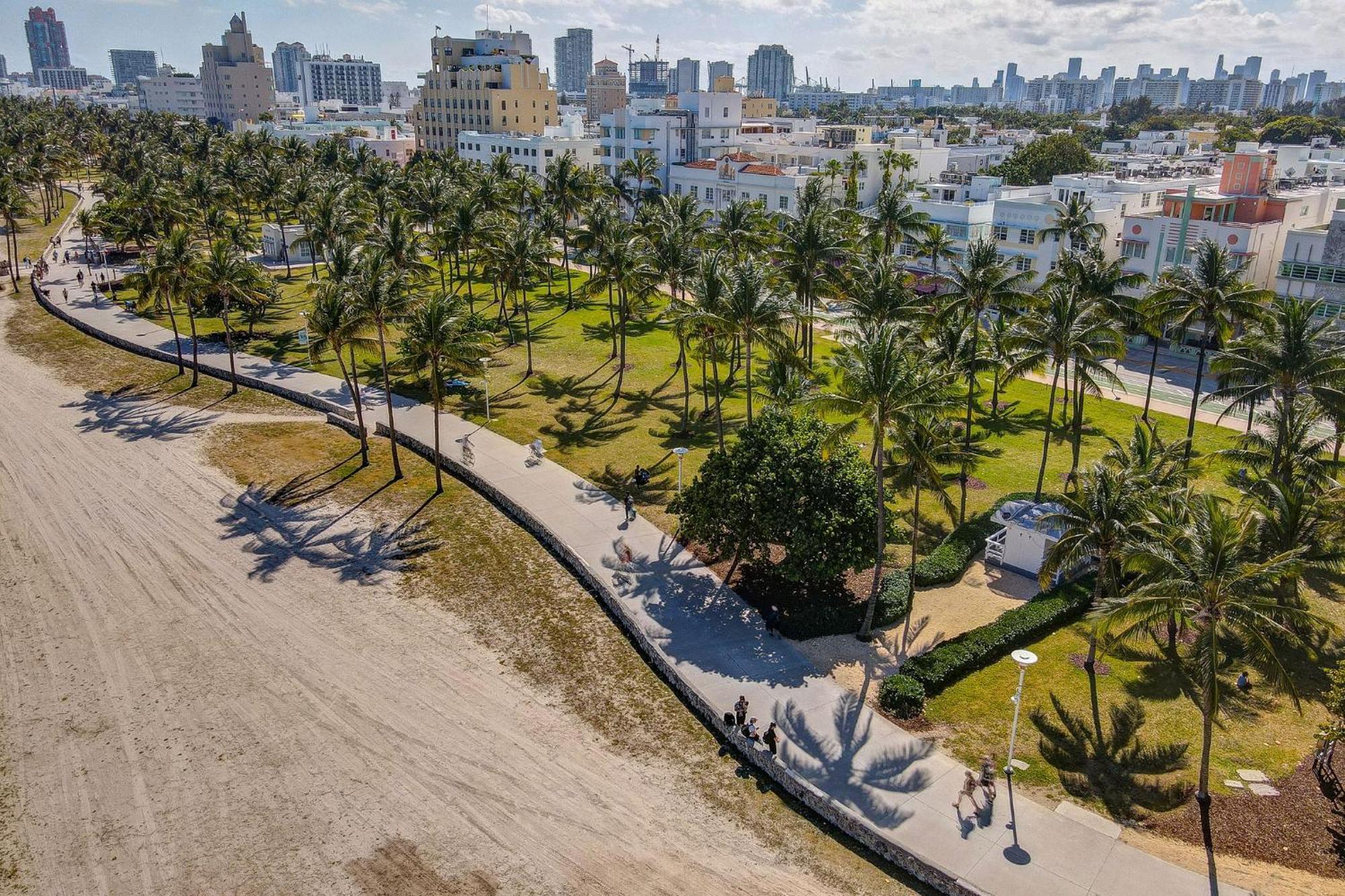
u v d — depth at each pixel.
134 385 72.44
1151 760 31.42
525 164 160.38
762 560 40.81
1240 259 79.19
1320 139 146.25
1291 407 44.66
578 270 118.44
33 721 34.09
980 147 166.50
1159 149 171.38
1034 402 70.44
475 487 54.53
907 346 47.84
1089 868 26.72
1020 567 44.84
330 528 49.38
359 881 27.11
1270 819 28.55
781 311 48.91
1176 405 70.06
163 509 51.38
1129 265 89.50
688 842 28.56
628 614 39.72
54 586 43.31
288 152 165.50
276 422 65.19
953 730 32.97
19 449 59.66
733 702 34.19
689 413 65.25
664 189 142.75
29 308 94.56
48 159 147.25
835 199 110.38
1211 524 28.19
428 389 71.06
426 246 99.06
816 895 26.58
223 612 41.25
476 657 38.00
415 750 32.47
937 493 39.25
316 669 37.09
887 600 40.56
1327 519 38.69
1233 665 37.12
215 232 109.25
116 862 27.88
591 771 31.53
